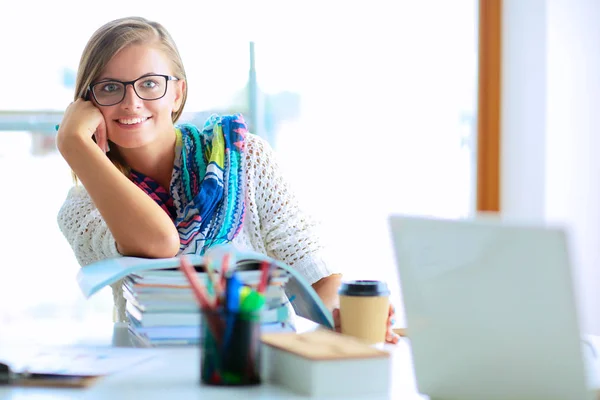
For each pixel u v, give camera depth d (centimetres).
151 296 121
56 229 307
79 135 165
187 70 304
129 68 172
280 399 92
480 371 88
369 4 319
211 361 98
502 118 326
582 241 317
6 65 296
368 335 132
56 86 301
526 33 319
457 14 327
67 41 299
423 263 92
